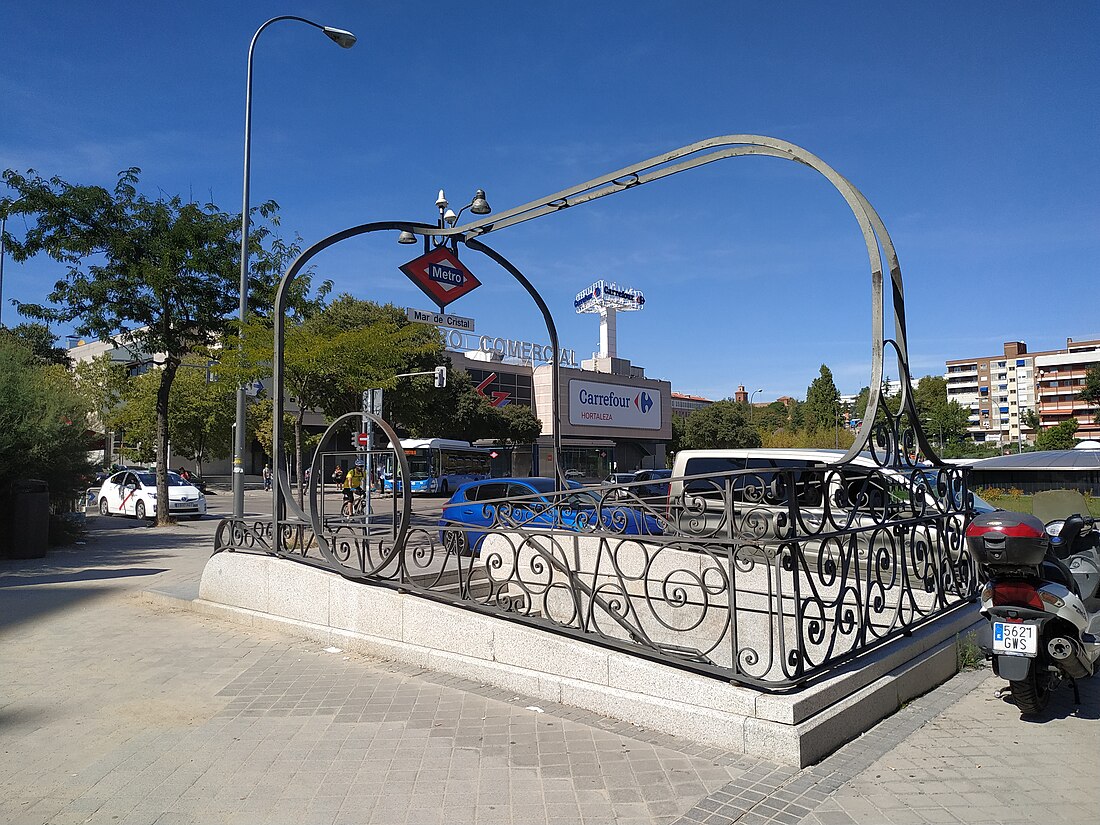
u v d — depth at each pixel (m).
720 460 10.61
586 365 66.06
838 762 4.01
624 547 8.20
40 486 13.57
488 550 9.58
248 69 17.25
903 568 5.55
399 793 3.73
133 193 17.45
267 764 4.11
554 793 3.70
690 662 4.62
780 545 4.20
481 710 4.90
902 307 5.39
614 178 6.75
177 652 6.45
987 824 3.36
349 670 5.85
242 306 16.88
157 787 3.84
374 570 6.58
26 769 4.08
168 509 20.86
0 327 18.39
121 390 42.97
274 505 7.60
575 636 5.19
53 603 8.72
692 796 3.63
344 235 8.10
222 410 42.53
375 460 15.07
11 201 16.11
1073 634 4.50
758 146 5.68
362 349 16.19
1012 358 125.06
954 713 4.79
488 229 8.16
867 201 5.07
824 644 6.86
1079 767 3.96
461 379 44.94
